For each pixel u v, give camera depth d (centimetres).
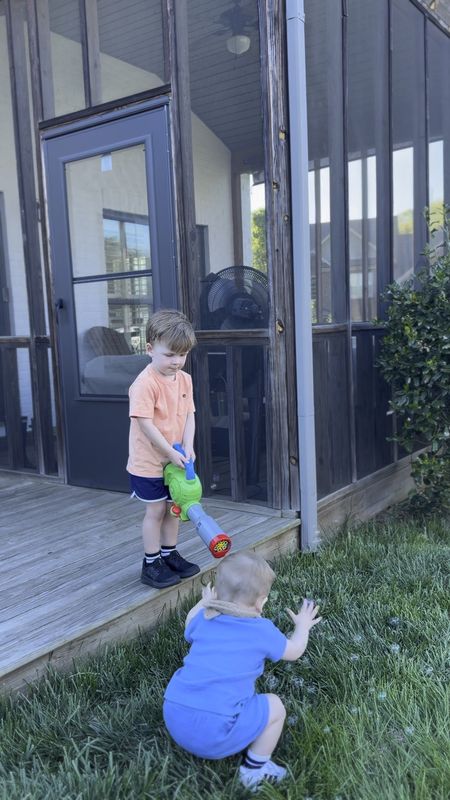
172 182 370
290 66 333
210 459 389
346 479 415
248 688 183
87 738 197
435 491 425
